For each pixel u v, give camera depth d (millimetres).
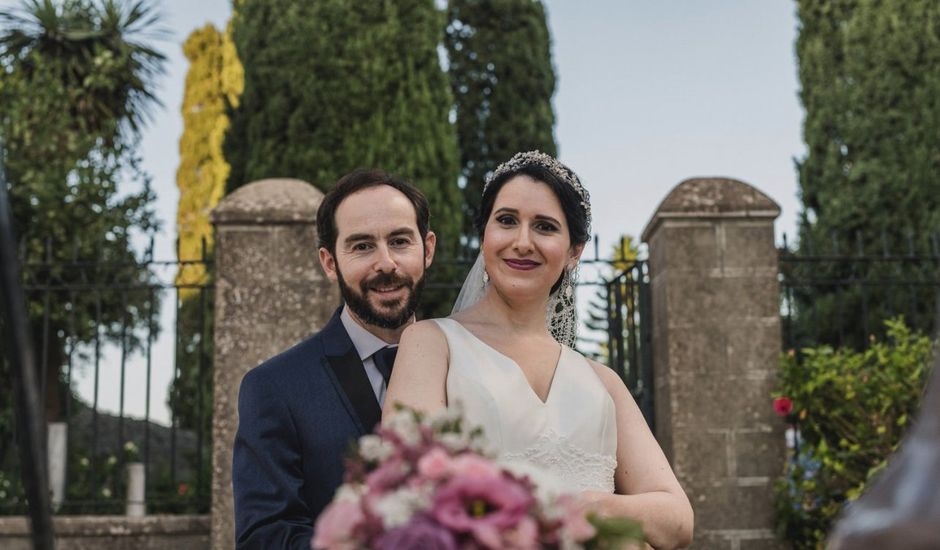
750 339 5625
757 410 5559
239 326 5359
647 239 6031
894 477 817
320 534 1229
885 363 5520
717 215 5672
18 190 8180
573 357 2330
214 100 16688
